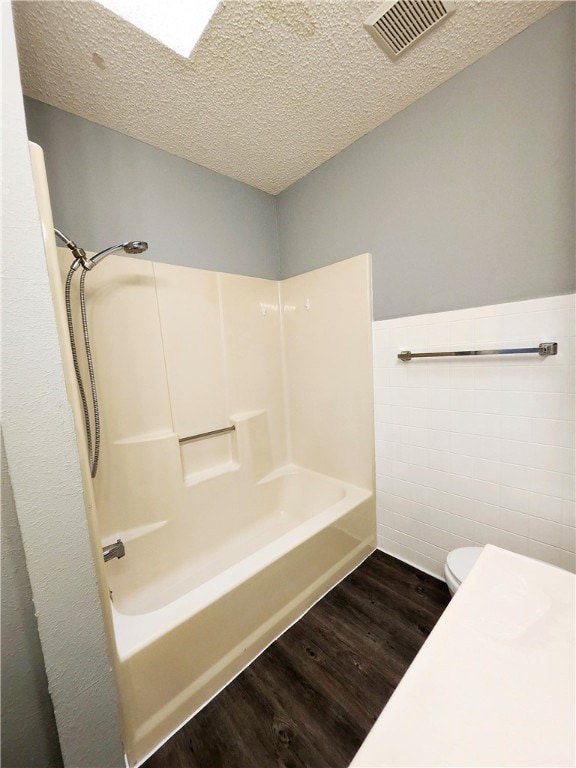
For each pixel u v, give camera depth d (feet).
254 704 3.43
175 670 3.20
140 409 5.08
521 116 3.68
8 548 2.28
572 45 3.28
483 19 3.41
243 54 3.61
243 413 6.49
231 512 6.06
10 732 2.43
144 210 5.09
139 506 4.92
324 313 6.21
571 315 3.54
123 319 4.86
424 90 4.35
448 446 4.75
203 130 4.84
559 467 3.79
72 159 4.40
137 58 3.58
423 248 4.70
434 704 1.33
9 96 1.97
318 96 4.31
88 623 2.43
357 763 1.11
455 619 1.74
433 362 4.76
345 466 6.25
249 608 3.85
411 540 5.43
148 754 3.04
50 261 2.32
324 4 3.16
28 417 2.10
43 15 3.08
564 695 1.35
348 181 5.51
